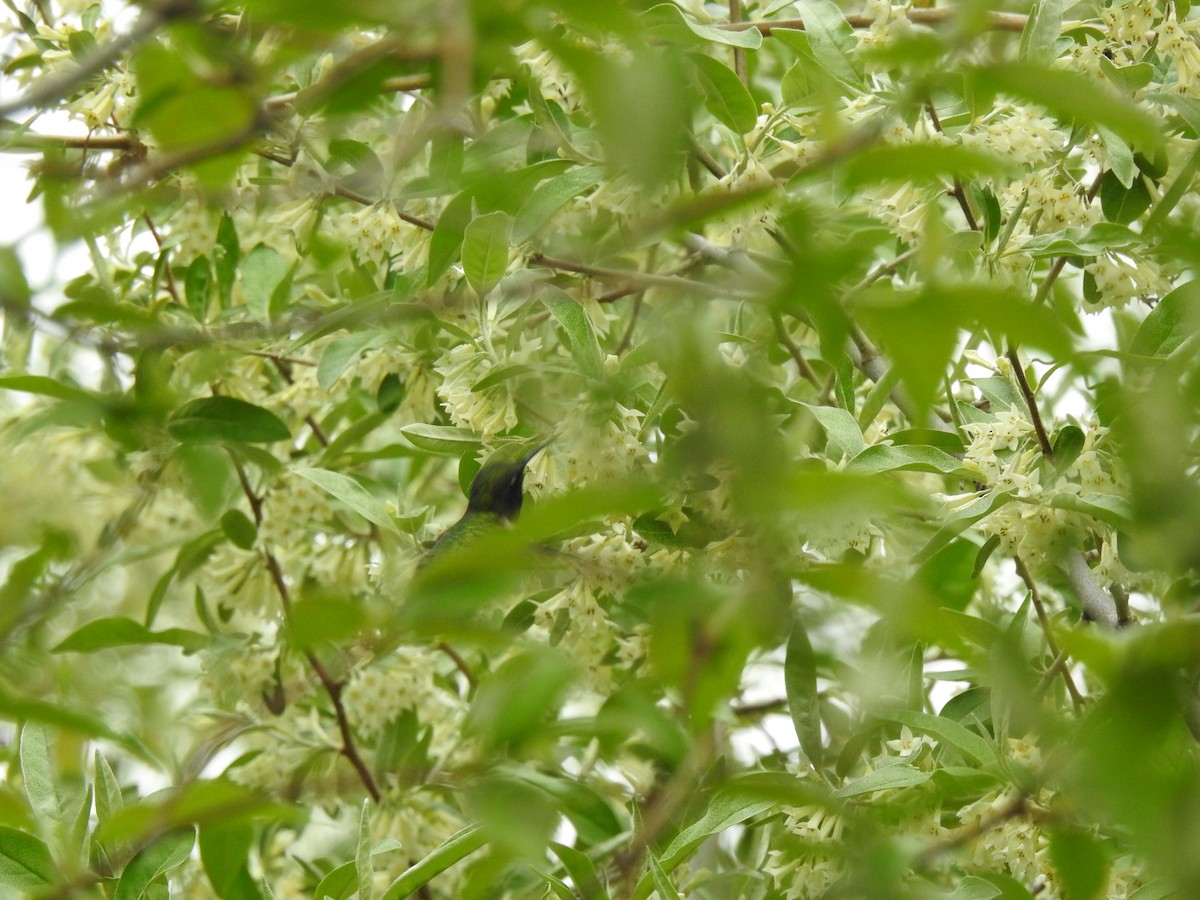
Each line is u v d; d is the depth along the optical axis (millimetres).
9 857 4535
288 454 7973
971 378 6012
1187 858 1733
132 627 6898
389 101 6895
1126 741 1813
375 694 7113
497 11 2168
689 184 6176
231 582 7602
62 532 5598
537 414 5828
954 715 5664
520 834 2453
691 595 2111
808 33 6047
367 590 7547
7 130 4992
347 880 5078
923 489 6086
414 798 6949
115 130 6785
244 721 7297
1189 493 1896
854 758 5176
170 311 7348
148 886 4695
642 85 1797
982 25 2109
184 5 2574
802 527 3889
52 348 7258
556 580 5609
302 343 6312
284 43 2607
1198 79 5688
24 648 5883
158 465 6602
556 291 5375
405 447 7336
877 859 3057
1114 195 5980
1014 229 5637
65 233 3346
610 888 5617
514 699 2068
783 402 5508
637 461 5078
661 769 5855
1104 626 4840
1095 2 6348
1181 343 4734
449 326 5809
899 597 1903
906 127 5215
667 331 2746
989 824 3219
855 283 6051
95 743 5082
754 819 5477
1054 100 1892
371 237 6184
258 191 5902
